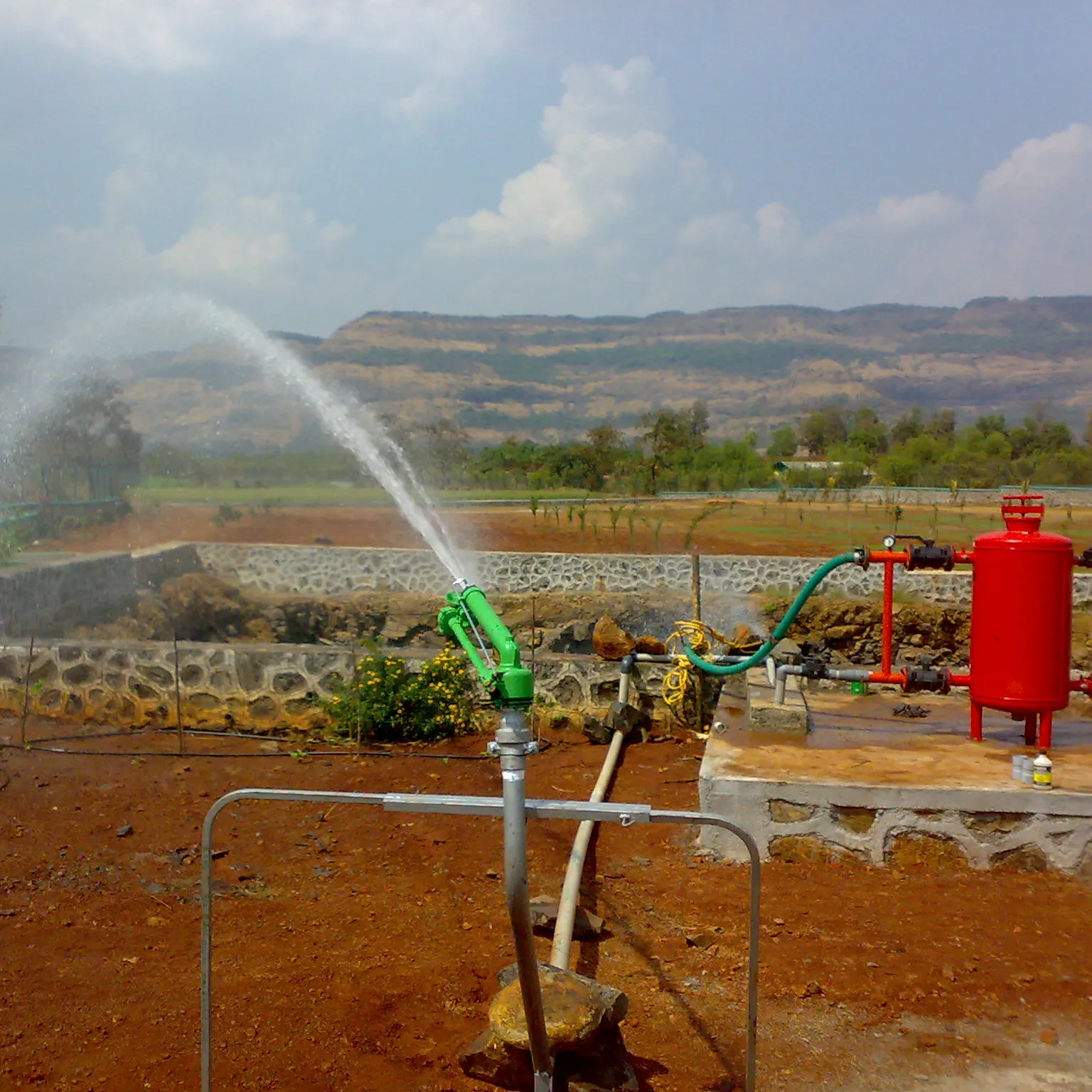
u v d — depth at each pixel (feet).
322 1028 15.60
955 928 19.29
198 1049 14.98
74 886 21.29
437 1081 14.37
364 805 26.25
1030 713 25.49
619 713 31.78
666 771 29.04
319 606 71.87
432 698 32.24
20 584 52.26
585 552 85.46
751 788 22.61
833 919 19.74
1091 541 90.22
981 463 185.37
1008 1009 16.52
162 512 110.11
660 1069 14.82
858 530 101.24
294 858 23.03
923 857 22.22
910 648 60.59
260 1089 14.10
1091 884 21.33
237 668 33.99
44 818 25.32
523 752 11.33
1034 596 24.35
